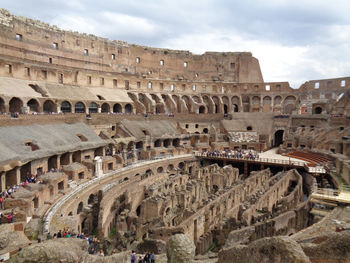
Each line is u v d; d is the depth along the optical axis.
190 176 48.22
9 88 47.91
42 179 31.67
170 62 95.12
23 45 61.38
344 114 67.19
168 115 73.88
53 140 41.28
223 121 77.12
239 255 11.17
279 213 27.70
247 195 36.75
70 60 71.00
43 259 9.73
